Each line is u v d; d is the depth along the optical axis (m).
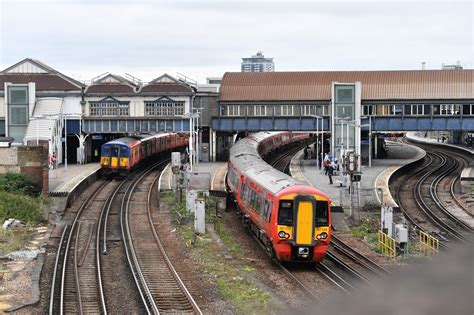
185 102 113.69
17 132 107.06
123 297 36.88
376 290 21.30
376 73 116.00
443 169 110.62
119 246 51.44
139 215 66.69
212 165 107.75
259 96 114.56
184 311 33.69
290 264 46.25
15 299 35.91
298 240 43.81
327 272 43.69
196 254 47.62
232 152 81.38
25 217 61.44
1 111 112.06
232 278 40.47
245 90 115.56
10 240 52.00
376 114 112.00
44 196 70.94
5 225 56.88
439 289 19.59
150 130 112.88
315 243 43.94
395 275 21.23
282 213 44.28
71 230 56.84
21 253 47.56
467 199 80.06
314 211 43.94
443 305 19.03
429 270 20.64
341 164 78.75
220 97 114.94
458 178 96.06
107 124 112.50
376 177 87.69
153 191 85.19
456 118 109.94
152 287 38.53
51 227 59.00
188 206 64.19
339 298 22.95
